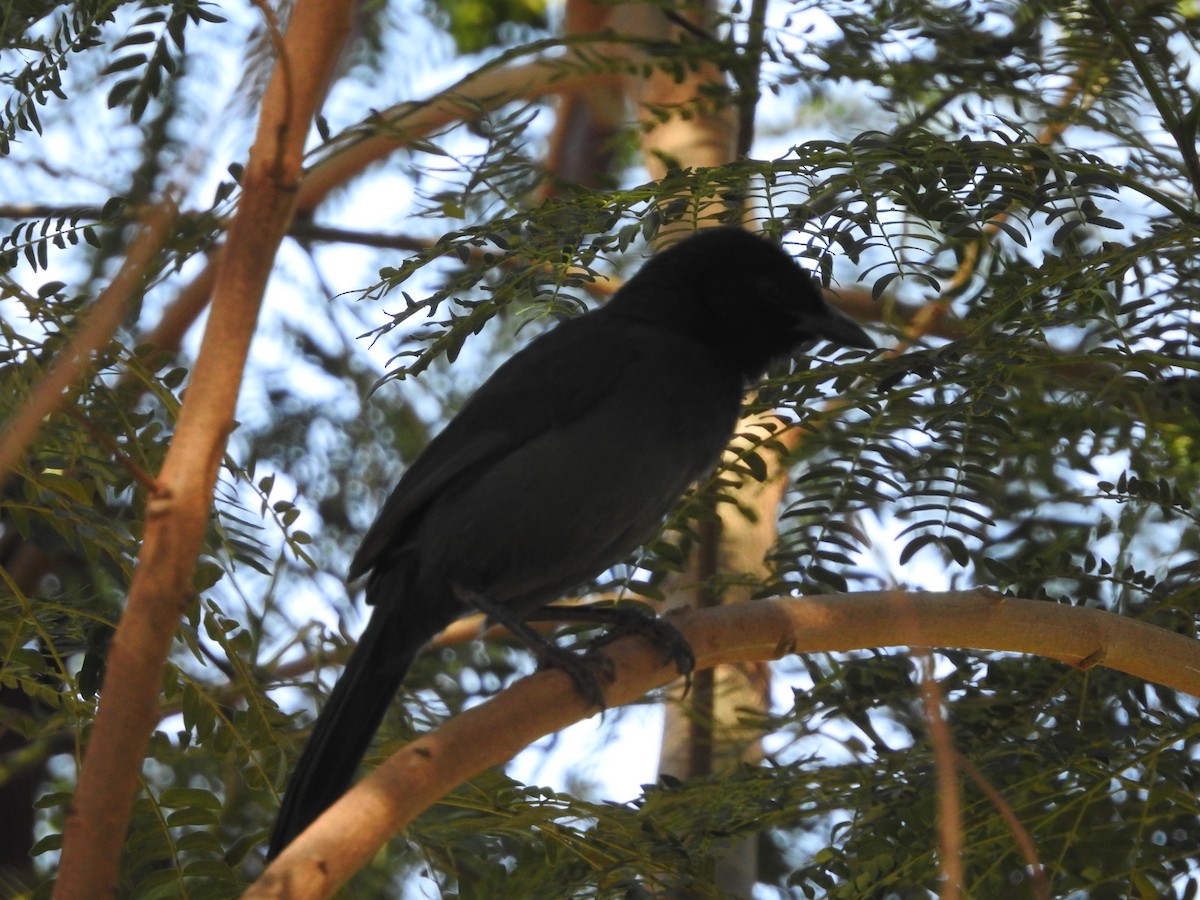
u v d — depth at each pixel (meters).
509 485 9.29
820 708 8.73
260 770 8.09
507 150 9.86
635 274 10.49
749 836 8.77
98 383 7.80
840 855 8.20
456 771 6.22
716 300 9.97
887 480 8.30
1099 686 8.54
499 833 8.66
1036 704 8.44
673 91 12.60
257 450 13.13
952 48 10.83
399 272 8.56
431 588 9.46
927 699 4.63
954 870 4.27
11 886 11.25
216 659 9.61
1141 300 8.31
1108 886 8.04
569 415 9.45
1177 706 8.52
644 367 9.49
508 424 9.54
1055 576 8.32
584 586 10.45
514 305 11.52
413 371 8.30
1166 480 8.59
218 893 7.14
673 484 9.53
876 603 7.46
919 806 7.96
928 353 8.24
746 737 10.50
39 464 8.01
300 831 7.96
